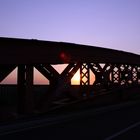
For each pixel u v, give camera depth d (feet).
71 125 72.64
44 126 70.85
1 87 127.24
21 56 99.66
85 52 126.00
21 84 104.32
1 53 94.73
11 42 97.04
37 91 138.00
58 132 61.36
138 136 56.08
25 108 100.42
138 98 184.14
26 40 100.89
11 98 121.49
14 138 55.01
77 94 124.77
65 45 115.65
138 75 180.96
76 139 53.16
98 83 140.77
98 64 138.10
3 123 77.41
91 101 133.49
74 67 122.11
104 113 104.99
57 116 93.81
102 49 136.98
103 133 59.77
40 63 105.70
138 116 94.12
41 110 107.45
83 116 94.32
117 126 70.28
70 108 117.70
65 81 115.44
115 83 156.04
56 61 111.86
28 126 70.85
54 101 119.65
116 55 147.74
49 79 111.96
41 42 105.81
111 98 155.53
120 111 113.19
